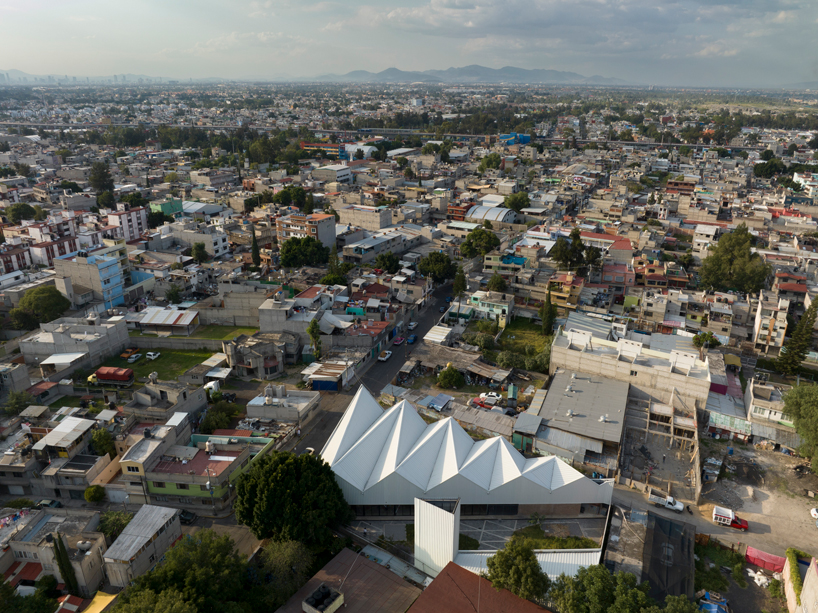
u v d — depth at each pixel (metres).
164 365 142.50
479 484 91.31
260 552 82.12
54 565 77.75
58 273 170.62
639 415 117.19
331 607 70.69
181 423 104.19
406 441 99.19
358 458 95.31
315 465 87.88
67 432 100.25
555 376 127.69
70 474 93.94
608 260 197.25
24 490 96.75
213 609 68.44
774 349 150.38
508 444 97.56
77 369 135.62
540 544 86.06
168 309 164.50
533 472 92.56
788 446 108.25
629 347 124.88
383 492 91.56
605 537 85.31
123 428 102.19
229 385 132.88
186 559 72.50
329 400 126.44
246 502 83.06
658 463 106.25
